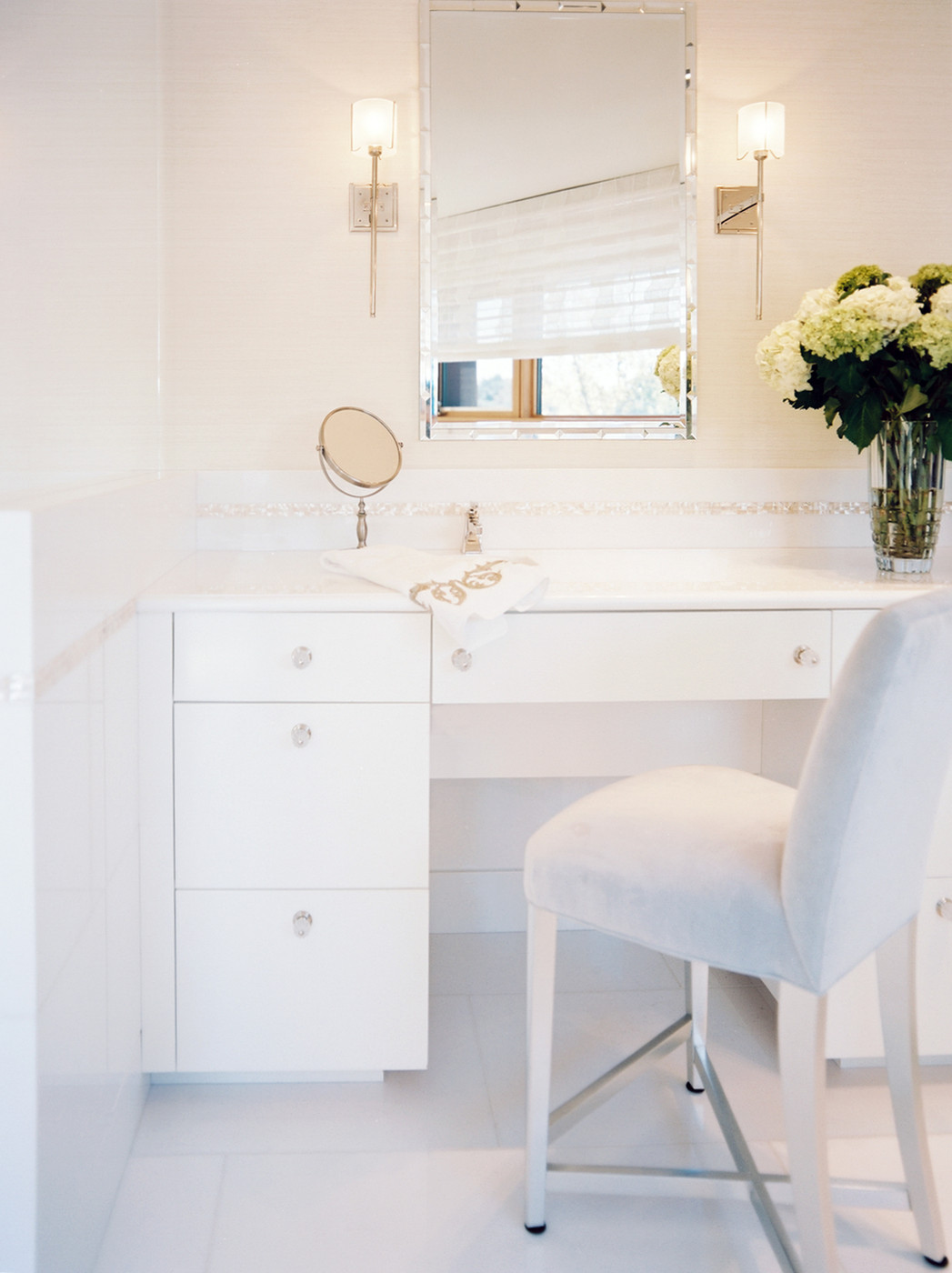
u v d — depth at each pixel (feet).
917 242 7.65
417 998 5.87
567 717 7.27
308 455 7.47
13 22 5.96
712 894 4.24
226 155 7.27
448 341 7.45
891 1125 5.67
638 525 7.65
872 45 7.51
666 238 7.48
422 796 5.76
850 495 7.75
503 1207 5.05
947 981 6.09
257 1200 5.07
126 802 5.33
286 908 5.78
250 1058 5.86
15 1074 3.80
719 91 7.48
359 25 7.27
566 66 7.36
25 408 6.04
